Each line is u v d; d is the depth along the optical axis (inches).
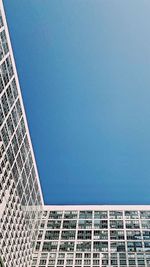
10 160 4293.8
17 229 4411.9
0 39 4023.1
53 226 5679.1
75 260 5049.2
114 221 5698.8
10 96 4315.9
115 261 4982.8
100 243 5285.4
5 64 4158.5
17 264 4333.2
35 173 5516.7
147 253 5083.7
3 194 4008.4
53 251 5216.5
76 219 5787.4
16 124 4544.8
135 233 5442.9
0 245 3796.8
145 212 5866.1
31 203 5216.5
